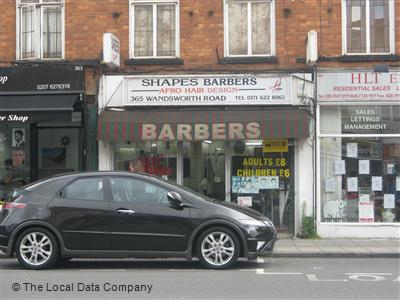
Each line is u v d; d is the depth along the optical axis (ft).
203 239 30.53
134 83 45.85
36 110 44.11
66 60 46.85
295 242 42.68
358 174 45.52
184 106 45.60
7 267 32.19
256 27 46.68
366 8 45.83
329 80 45.03
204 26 46.57
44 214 30.63
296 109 44.80
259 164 46.39
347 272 30.63
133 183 31.12
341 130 45.50
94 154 46.57
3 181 48.37
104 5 47.24
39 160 48.49
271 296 24.20
